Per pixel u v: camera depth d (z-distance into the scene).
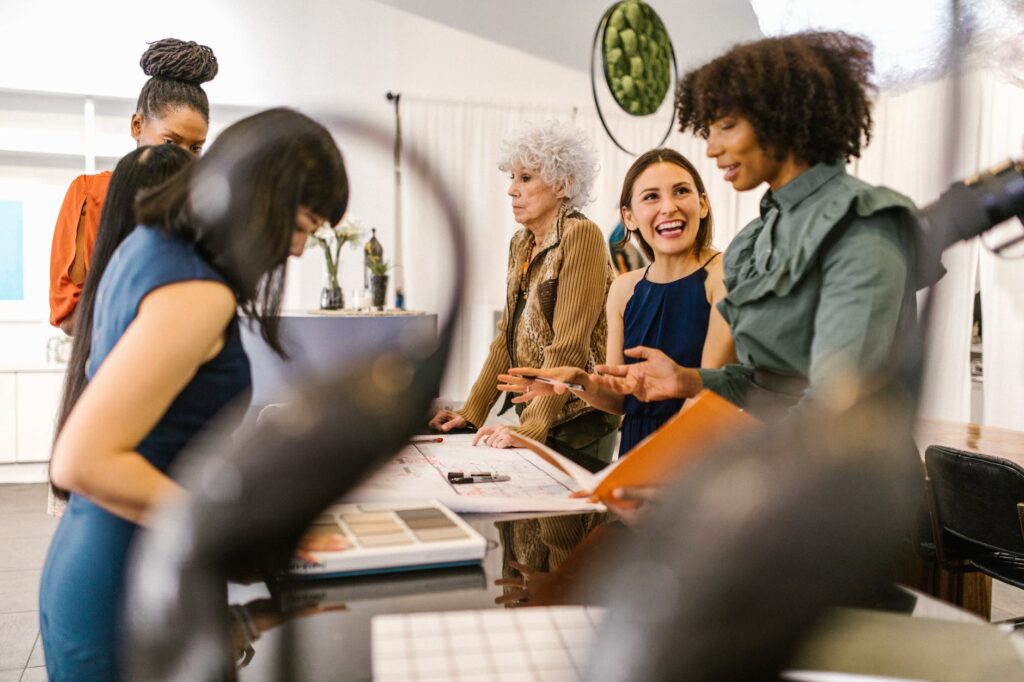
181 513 0.47
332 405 0.42
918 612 0.50
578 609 0.67
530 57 5.82
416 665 0.57
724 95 1.03
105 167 5.00
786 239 1.03
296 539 0.44
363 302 4.82
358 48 5.42
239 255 0.75
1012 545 1.94
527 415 1.70
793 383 1.05
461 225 0.35
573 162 1.87
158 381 0.73
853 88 0.99
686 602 0.34
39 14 4.71
